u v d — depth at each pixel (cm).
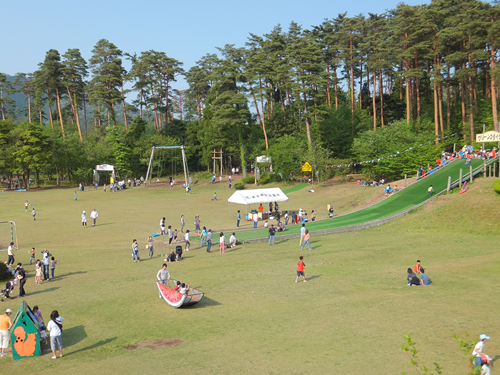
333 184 6850
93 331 1602
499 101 7038
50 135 8575
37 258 3091
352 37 8331
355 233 3747
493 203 3731
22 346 1366
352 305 1720
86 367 1268
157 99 11312
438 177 5006
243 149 8662
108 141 9419
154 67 11150
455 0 7550
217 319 1664
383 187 5403
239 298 1952
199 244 3591
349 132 8144
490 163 4622
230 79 8325
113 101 9756
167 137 10100
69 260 3020
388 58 7762
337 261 2698
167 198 6581
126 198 6556
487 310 1531
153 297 2044
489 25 5888
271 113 9800
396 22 7988
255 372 1160
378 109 9125
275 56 9012
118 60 10044
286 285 2150
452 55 6356
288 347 1324
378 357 1199
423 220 3831
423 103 9069
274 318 1627
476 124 7188
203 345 1390
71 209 5519
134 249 2978
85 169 8819
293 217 4547
